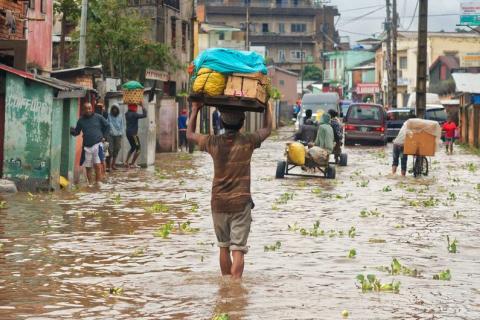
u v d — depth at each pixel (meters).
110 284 11.66
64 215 19.17
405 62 119.44
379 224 18.30
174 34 66.12
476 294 11.18
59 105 25.64
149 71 49.31
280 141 68.19
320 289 11.40
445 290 11.39
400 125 67.62
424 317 9.87
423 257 14.08
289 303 10.53
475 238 16.27
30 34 36.22
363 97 137.88
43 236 15.95
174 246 14.92
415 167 32.69
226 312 10.05
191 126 12.09
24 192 24.58
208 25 107.00
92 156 27.61
